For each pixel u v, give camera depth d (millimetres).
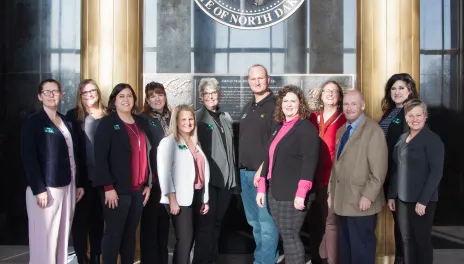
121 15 5836
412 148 4473
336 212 4629
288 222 4617
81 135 4996
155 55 6246
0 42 6445
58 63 6453
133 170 4645
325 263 5266
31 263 4488
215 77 6258
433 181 4363
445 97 6359
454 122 6355
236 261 5973
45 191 4434
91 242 5199
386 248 5781
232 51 6270
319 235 5262
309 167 4543
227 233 6277
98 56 5824
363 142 4516
